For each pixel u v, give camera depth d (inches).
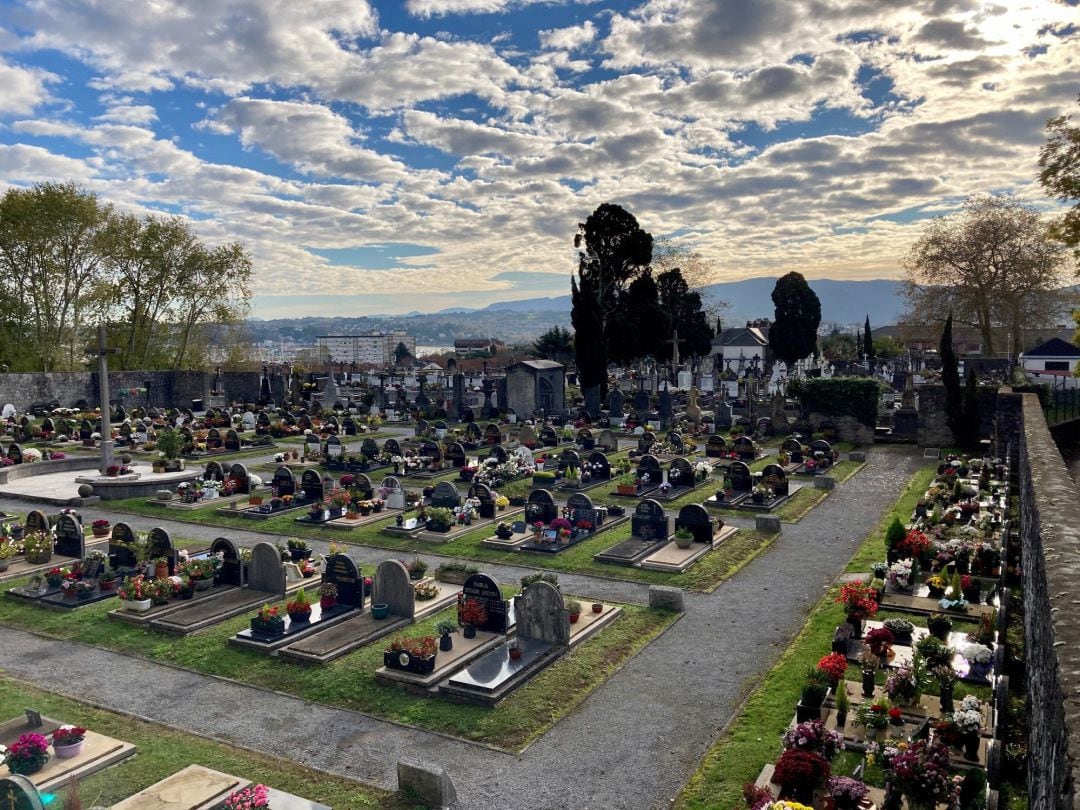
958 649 584.4
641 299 2805.1
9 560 905.5
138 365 2805.1
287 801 434.3
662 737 521.0
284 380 2664.9
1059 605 277.7
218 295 2881.4
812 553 941.2
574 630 679.1
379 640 679.7
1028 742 383.9
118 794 448.1
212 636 697.6
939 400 1683.1
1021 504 829.2
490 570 896.9
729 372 2913.4
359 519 1109.1
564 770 483.5
